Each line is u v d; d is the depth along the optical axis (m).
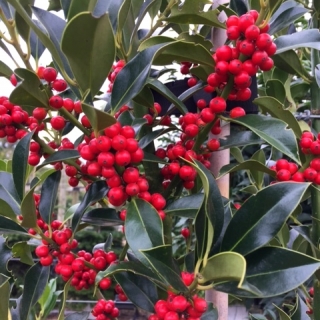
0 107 0.25
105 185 0.27
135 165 0.26
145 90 0.27
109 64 0.21
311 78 0.33
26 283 0.28
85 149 0.22
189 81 0.31
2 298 0.25
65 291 0.27
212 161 0.31
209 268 0.18
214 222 0.21
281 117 0.26
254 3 0.29
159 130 0.28
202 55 0.24
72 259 0.27
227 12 0.29
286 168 0.25
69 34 0.19
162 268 0.19
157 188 0.28
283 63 0.33
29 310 0.27
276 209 0.20
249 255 0.19
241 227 0.20
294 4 0.31
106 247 0.34
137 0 0.28
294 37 0.27
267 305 0.65
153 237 0.21
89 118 0.20
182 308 0.19
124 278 0.28
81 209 0.27
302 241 0.36
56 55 0.23
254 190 0.39
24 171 0.25
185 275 0.20
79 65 0.21
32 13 0.27
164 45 0.21
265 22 0.22
